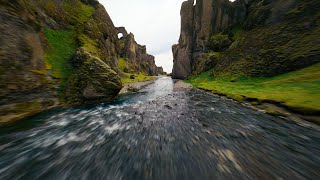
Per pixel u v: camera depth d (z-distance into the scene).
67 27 36.59
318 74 23.20
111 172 8.62
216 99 26.42
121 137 12.84
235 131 13.38
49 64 24.92
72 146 11.53
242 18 67.62
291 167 8.62
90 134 13.55
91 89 24.62
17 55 19.48
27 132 14.02
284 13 44.25
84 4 51.50
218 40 65.12
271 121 15.12
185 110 20.42
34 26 25.05
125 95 33.69
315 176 7.93
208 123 15.46
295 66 29.70
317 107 14.70
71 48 32.00
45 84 21.86
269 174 8.10
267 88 25.75
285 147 10.60
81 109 21.50
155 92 38.03
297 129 13.07
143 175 8.31
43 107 19.67
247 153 10.03
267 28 45.72
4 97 16.20
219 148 10.71
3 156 10.35
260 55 38.91
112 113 19.61
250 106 20.34
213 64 59.69
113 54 58.56
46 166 9.28
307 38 31.67
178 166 8.95
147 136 12.90
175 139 12.23
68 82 24.70
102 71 26.84
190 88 42.66
